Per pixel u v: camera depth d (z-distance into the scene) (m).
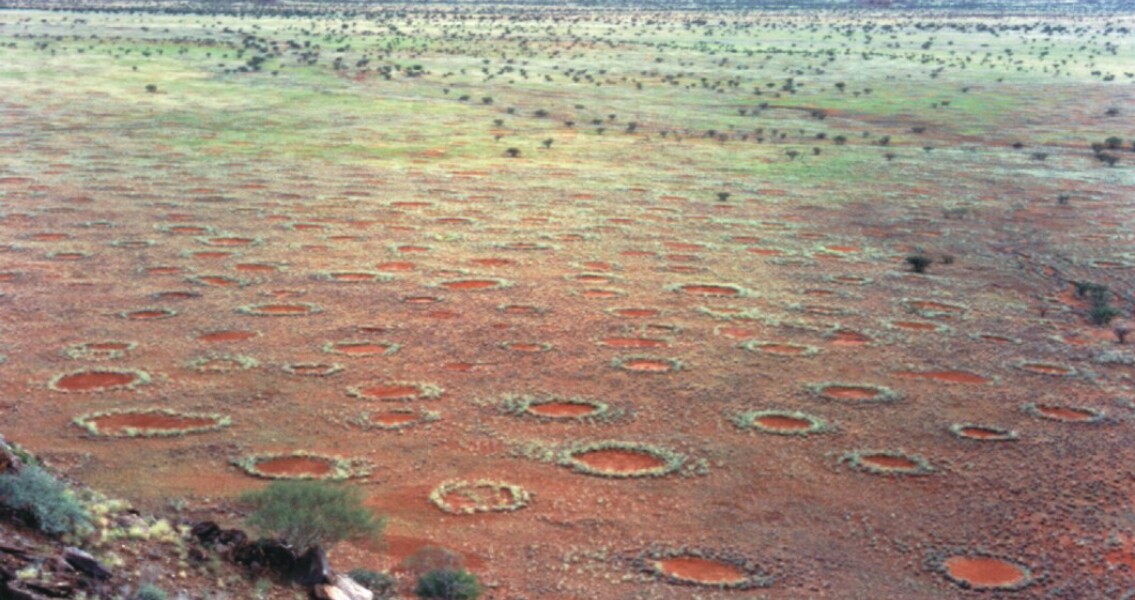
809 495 25.06
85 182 67.25
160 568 13.84
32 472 14.25
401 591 18.09
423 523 22.81
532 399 31.06
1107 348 38.03
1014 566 21.78
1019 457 27.56
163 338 36.53
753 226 59.78
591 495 24.64
